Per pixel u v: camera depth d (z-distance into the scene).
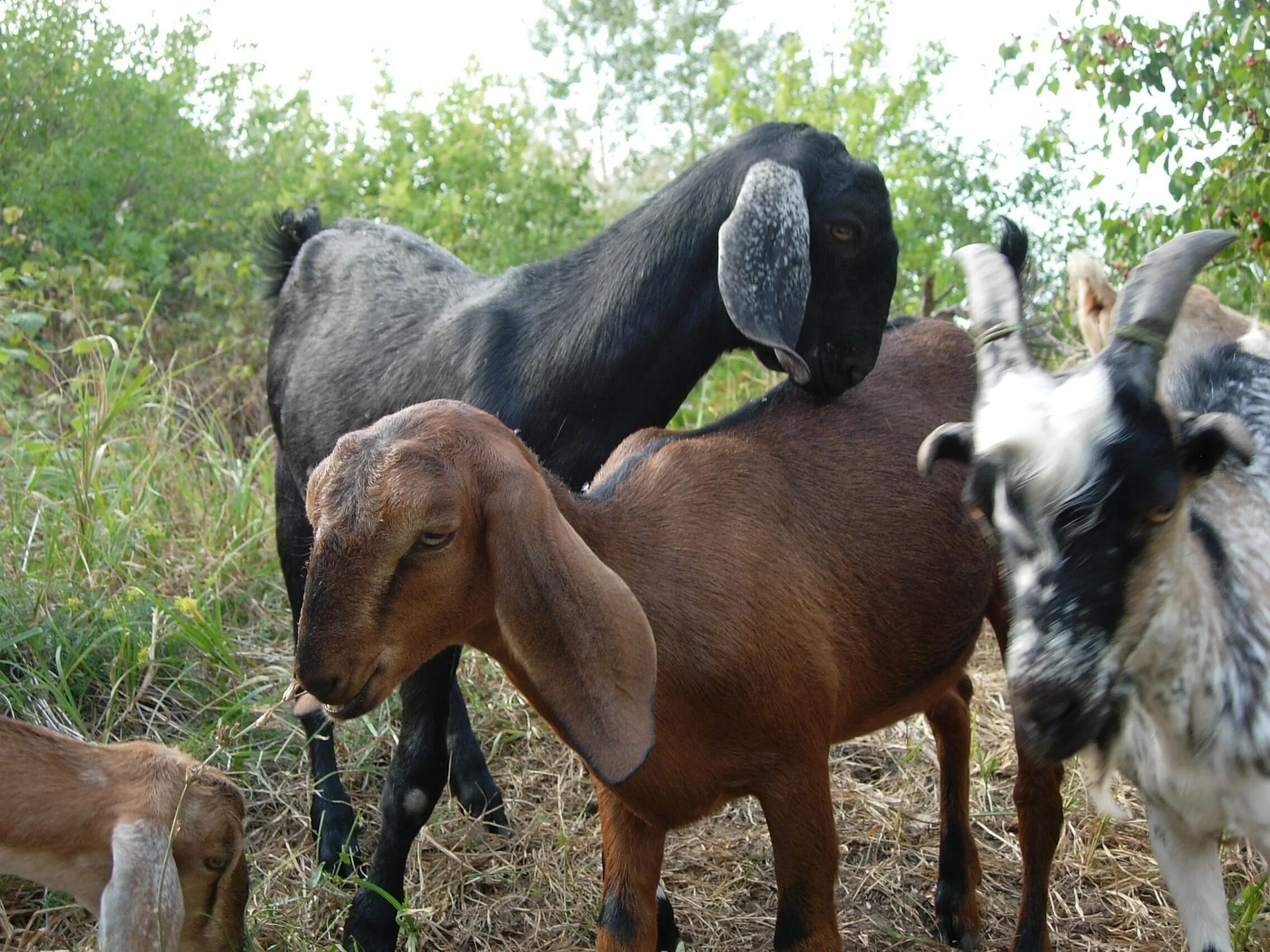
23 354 6.14
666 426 4.27
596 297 4.02
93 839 3.15
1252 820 2.94
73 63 8.93
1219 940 3.10
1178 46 5.47
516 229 8.78
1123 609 2.52
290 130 10.12
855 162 3.90
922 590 3.50
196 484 6.22
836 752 4.91
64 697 4.54
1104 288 4.50
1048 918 3.90
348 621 2.68
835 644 3.29
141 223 8.80
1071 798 4.37
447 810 4.49
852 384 3.79
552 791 4.61
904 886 4.15
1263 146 5.41
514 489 2.71
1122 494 2.45
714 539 3.12
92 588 5.10
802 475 3.44
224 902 3.36
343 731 4.88
